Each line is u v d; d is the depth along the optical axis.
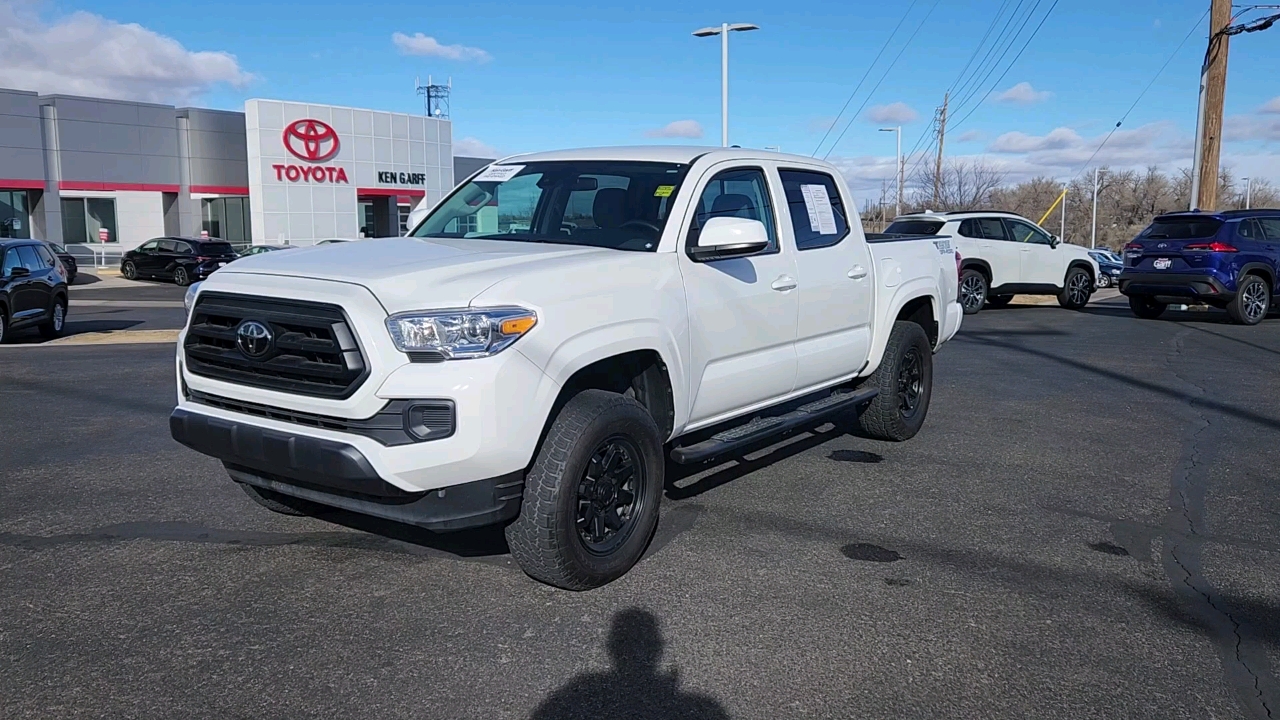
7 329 13.98
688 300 4.84
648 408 4.80
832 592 4.40
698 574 4.60
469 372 3.79
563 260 4.37
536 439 3.99
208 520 5.34
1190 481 6.37
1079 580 4.61
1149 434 7.72
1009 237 19.02
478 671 3.62
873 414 7.05
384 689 3.47
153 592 4.33
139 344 14.12
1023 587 4.51
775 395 5.77
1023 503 5.83
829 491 6.02
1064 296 19.72
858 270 6.38
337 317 3.88
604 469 4.36
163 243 33.69
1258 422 8.20
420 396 3.76
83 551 4.84
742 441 5.23
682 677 3.59
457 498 3.95
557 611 4.16
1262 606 4.34
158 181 42.28
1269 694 3.55
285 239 41.22
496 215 5.50
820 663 3.72
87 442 7.19
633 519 4.55
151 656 3.71
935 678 3.62
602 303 4.32
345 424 3.89
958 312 7.99
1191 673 3.70
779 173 5.93
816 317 5.93
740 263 5.28
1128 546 5.11
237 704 3.35
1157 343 13.69
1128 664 3.76
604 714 3.33
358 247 4.86
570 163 5.59
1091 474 6.51
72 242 43.78
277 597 4.28
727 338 5.14
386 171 44.84
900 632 4.00
